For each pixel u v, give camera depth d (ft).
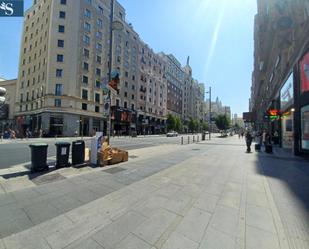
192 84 357.82
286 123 51.83
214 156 37.01
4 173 20.74
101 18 148.15
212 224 10.80
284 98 52.21
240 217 11.65
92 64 139.64
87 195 15.10
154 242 9.07
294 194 15.74
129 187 17.19
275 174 22.67
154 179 19.83
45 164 21.94
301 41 36.29
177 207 13.07
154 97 220.64
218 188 17.20
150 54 215.31
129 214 11.98
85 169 23.26
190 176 21.24
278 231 10.08
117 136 145.89
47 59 122.42
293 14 44.47
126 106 172.76
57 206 13.01
